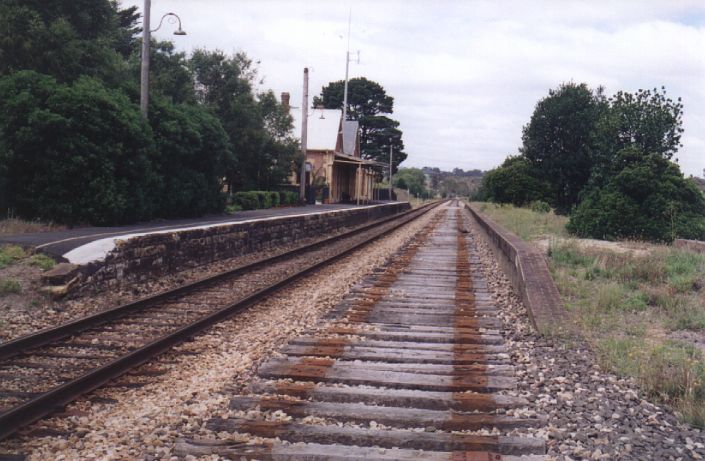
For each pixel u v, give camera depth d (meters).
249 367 7.03
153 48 28.56
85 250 11.86
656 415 5.69
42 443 4.96
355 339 8.40
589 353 7.85
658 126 24.95
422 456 4.72
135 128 18.94
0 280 10.30
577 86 45.00
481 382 6.52
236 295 11.81
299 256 18.86
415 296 11.85
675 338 8.88
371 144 94.06
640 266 13.32
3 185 17.31
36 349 7.70
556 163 44.88
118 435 5.13
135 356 7.04
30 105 17.14
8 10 20.09
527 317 10.12
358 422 5.47
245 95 32.75
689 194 21.39
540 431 5.27
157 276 13.74
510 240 15.46
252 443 4.91
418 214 48.75
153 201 21.16
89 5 23.38
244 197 30.89
